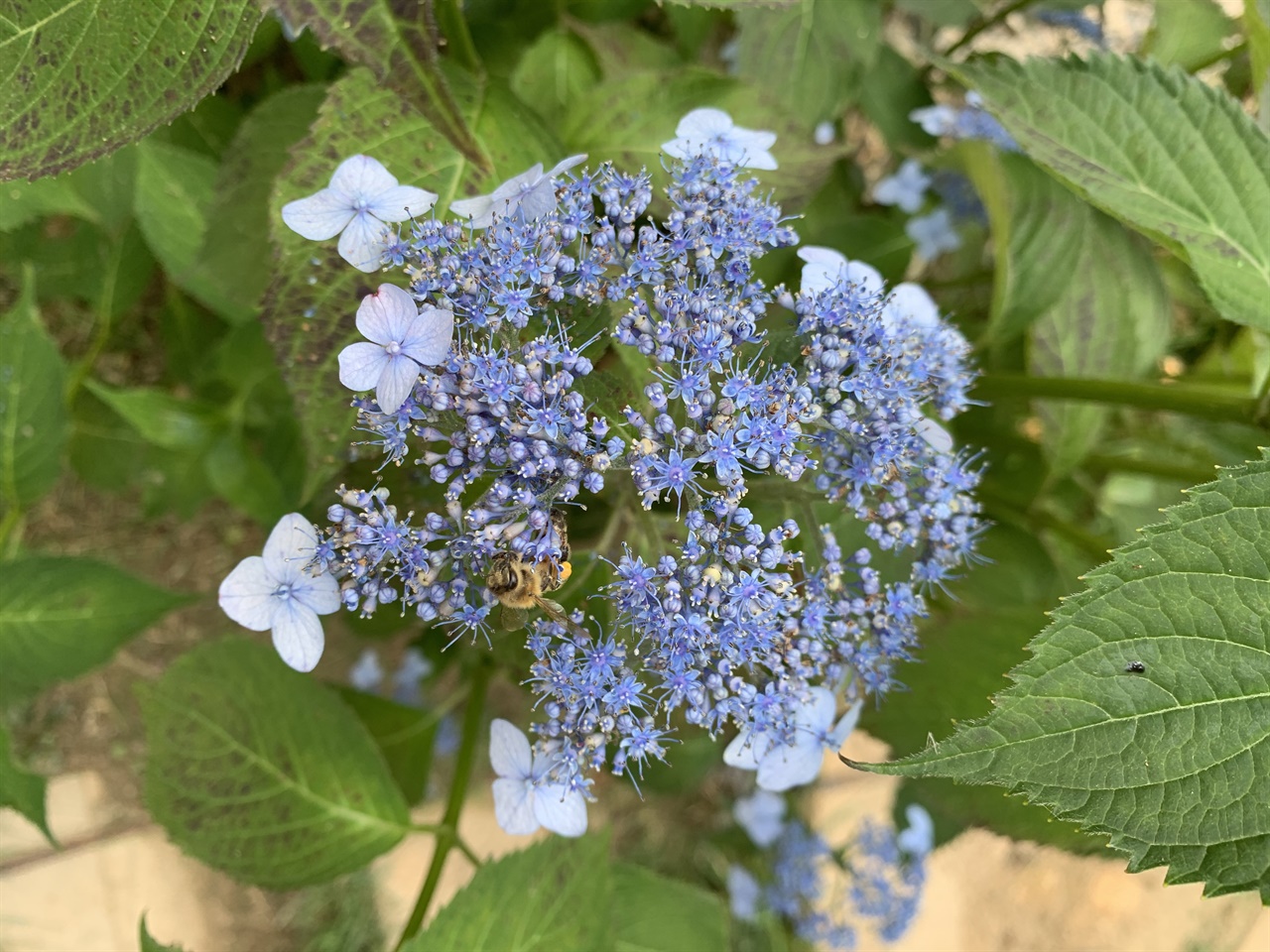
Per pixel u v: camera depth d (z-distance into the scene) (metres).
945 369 0.21
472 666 0.31
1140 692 0.15
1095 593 0.16
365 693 0.32
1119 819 0.15
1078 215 0.27
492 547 0.16
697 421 0.17
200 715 0.25
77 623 0.28
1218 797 0.15
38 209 0.29
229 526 0.40
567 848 0.25
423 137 0.20
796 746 0.19
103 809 0.39
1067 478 0.34
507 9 0.29
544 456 0.16
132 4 0.17
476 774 0.43
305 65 0.29
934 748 0.15
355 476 0.22
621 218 0.18
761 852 0.46
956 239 0.37
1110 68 0.23
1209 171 0.22
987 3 0.34
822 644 0.19
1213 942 0.60
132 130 0.17
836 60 0.32
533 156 0.21
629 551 0.17
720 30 0.39
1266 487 0.16
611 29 0.29
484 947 0.24
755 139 0.21
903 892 0.43
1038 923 0.57
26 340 0.27
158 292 0.36
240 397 0.31
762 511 0.20
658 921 0.31
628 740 0.17
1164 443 0.35
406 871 0.43
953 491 0.20
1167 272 0.36
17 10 0.16
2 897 0.36
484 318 0.17
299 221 0.17
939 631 0.26
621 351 0.19
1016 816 0.25
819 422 0.18
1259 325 0.21
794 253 0.26
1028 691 0.15
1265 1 0.21
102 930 0.38
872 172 0.44
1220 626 0.16
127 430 0.34
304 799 0.26
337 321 0.18
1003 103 0.23
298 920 0.40
